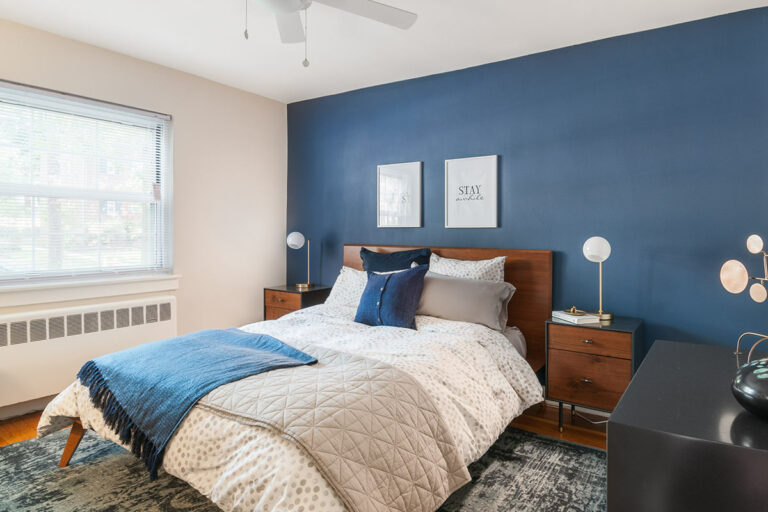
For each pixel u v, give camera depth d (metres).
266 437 1.50
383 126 3.94
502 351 2.65
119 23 2.82
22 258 2.93
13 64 2.81
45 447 2.46
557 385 2.76
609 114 2.98
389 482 1.51
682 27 2.75
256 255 4.29
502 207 3.38
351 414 1.57
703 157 2.71
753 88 2.57
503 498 1.99
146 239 3.55
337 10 2.60
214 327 3.96
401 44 3.07
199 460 1.62
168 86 3.56
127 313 3.28
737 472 1.02
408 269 3.04
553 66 3.16
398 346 2.31
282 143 4.51
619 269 2.96
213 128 3.89
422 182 3.74
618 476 1.15
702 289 2.72
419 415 1.74
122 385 1.99
